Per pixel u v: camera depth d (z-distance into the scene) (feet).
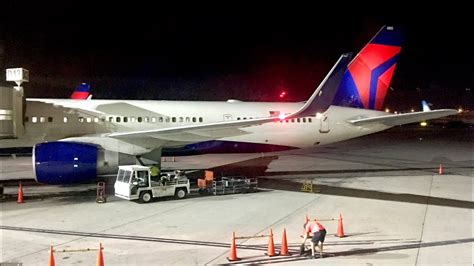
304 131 86.94
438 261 36.52
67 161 61.82
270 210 56.03
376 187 74.43
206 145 82.17
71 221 50.01
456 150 152.15
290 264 35.78
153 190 60.54
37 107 76.18
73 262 35.91
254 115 85.40
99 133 78.18
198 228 47.03
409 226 48.26
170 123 81.20
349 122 88.28
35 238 43.16
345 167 103.40
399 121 81.20
